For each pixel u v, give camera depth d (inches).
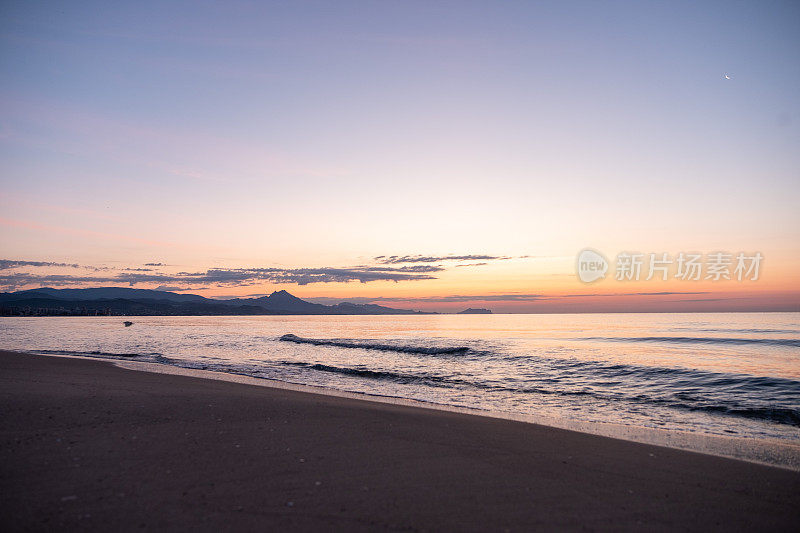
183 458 212.7
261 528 142.3
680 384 649.0
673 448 293.0
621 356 1019.3
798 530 162.7
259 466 206.1
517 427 332.8
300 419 314.7
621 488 202.2
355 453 236.5
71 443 228.7
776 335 1615.4
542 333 2240.4
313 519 151.5
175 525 141.6
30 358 703.1
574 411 464.1
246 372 715.4
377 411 364.5
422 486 191.2
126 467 196.1
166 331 2445.9
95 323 4148.6
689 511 177.8
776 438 349.7
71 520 142.0
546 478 211.3
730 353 1088.8
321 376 698.2
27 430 250.7
